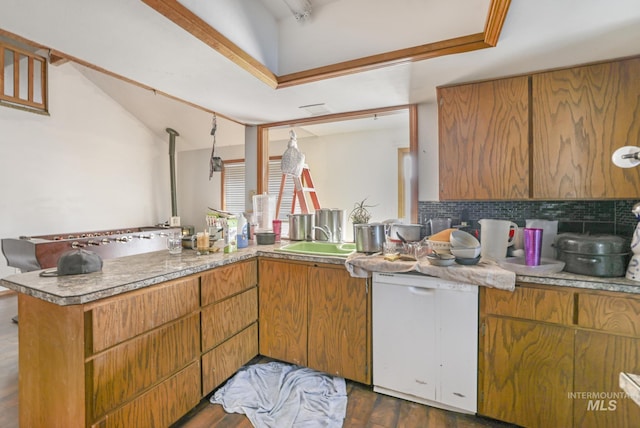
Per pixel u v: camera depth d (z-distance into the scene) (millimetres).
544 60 1662
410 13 1644
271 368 2197
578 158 1691
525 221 2070
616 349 1363
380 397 1892
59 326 1268
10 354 2416
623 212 1809
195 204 5969
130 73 1835
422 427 1642
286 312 2186
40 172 4230
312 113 2709
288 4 1783
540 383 1514
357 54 1776
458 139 1986
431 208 2432
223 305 1941
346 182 4434
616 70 1621
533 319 1519
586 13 1270
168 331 1566
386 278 1859
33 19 1278
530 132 1805
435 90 2133
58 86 4398
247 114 2754
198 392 1749
